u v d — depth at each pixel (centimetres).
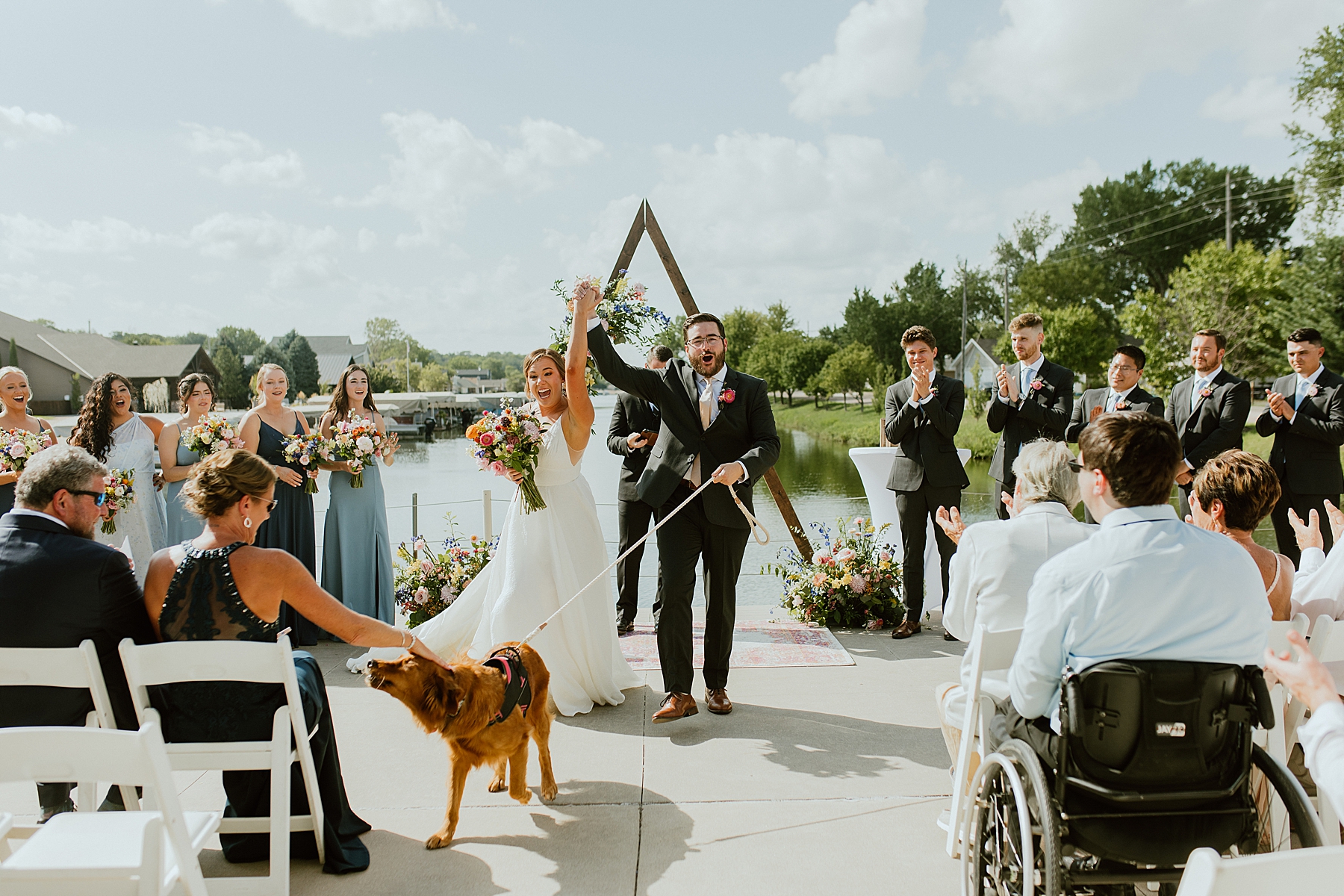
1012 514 293
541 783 340
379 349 14225
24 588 255
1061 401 561
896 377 5000
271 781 256
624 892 266
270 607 270
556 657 430
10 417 580
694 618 634
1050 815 191
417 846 298
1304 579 299
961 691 291
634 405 590
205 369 7050
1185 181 6244
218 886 257
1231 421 545
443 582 598
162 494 624
